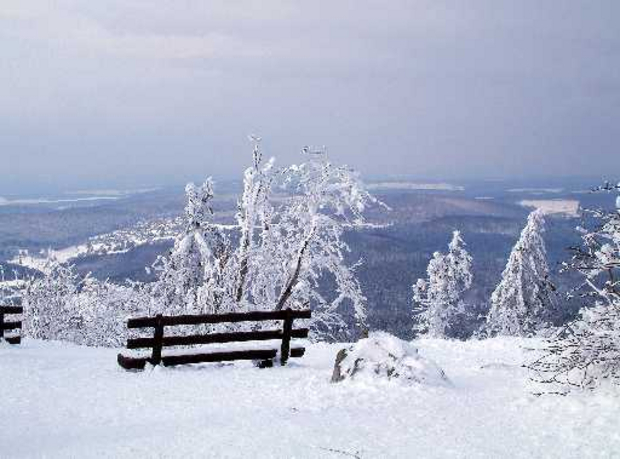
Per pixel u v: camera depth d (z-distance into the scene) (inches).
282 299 850.1
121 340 1294.3
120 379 399.2
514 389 342.6
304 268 839.7
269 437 255.3
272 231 860.0
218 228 867.4
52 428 286.7
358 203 811.4
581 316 340.8
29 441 264.2
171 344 436.1
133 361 427.2
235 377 401.7
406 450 237.9
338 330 852.0
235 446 243.1
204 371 426.6
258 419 288.0
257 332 461.4
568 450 235.5
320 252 847.7
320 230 839.1
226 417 296.4
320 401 323.3
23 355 502.6
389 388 343.6
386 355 369.1
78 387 375.9
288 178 839.1
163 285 877.2
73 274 1289.4
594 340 316.5
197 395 350.6
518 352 497.0
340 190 821.9
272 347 459.8
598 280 343.9
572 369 331.3
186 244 840.9
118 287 1226.6
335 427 271.0
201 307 824.3
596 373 317.4
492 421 280.5
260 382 383.2
